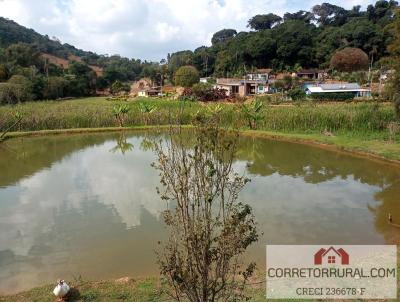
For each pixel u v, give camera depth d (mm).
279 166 18312
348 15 112688
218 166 4715
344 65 79438
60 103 50406
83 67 85750
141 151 23031
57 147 24516
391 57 21109
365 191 14094
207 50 109375
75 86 74375
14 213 12062
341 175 16516
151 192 14141
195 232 4188
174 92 66688
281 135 26625
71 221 11312
